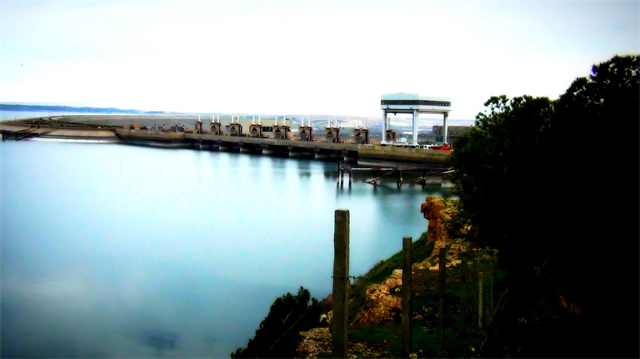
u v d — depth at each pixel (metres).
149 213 98.25
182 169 172.25
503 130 21.31
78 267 63.12
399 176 131.75
